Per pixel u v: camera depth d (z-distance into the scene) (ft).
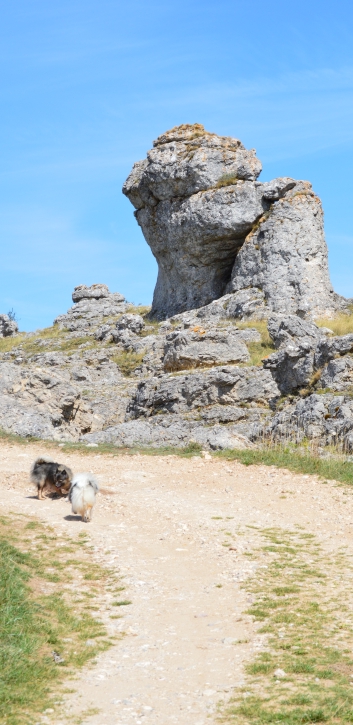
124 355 130.93
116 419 104.12
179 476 64.85
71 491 50.72
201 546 44.93
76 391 99.30
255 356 108.17
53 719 23.26
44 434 87.51
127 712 23.80
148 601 35.42
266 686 25.54
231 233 145.18
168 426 93.04
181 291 156.97
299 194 145.38
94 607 34.45
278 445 77.15
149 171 153.48
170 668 27.53
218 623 32.27
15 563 38.19
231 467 67.15
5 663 26.76
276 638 30.22
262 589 36.88
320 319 135.03
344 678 25.99
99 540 45.75
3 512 51.62
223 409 93.40
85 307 173.37
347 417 79.46
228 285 147.54
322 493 58.44
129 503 55.72
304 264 139.85
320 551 44.16
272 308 135.74
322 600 35.12
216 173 147.84
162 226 155.33
